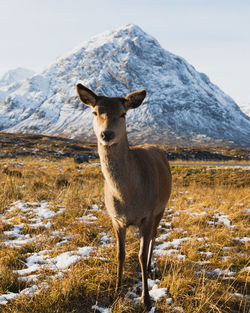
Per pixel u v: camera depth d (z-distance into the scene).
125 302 3.79
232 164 24.83
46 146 40.09
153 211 4.24
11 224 6.72
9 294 3.86
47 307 3.57
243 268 4.68
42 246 5.49
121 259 4.16
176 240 5.84
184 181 16.11
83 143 58.50
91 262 4.68
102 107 3.76
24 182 10.95
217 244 5.53
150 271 4.66
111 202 4.07
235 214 7.48
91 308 3.71
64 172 15.38
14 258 4.85
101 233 6.21
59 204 8.44
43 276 4.30
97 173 15.45
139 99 4.00
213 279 4.32
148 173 4.24
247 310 3.70
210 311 3.65
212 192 11.35
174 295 3.91
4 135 51.94
